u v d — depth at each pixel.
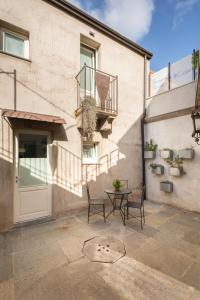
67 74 4.92
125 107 6.41
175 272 2.52
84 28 5.32
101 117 5.50
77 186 5.07
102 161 5.73
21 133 4.27
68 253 2.99
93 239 3.49
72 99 5.00
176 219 4.64
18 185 4.18
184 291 2.17
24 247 3.18
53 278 2.39
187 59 5.66
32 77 4.31
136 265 2.68
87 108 4.73
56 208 4.66
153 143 6.57
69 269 2.58
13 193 4.06
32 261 2.77
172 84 6.20
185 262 2.76
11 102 4.02
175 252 3.04
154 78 6.92
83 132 4.98
